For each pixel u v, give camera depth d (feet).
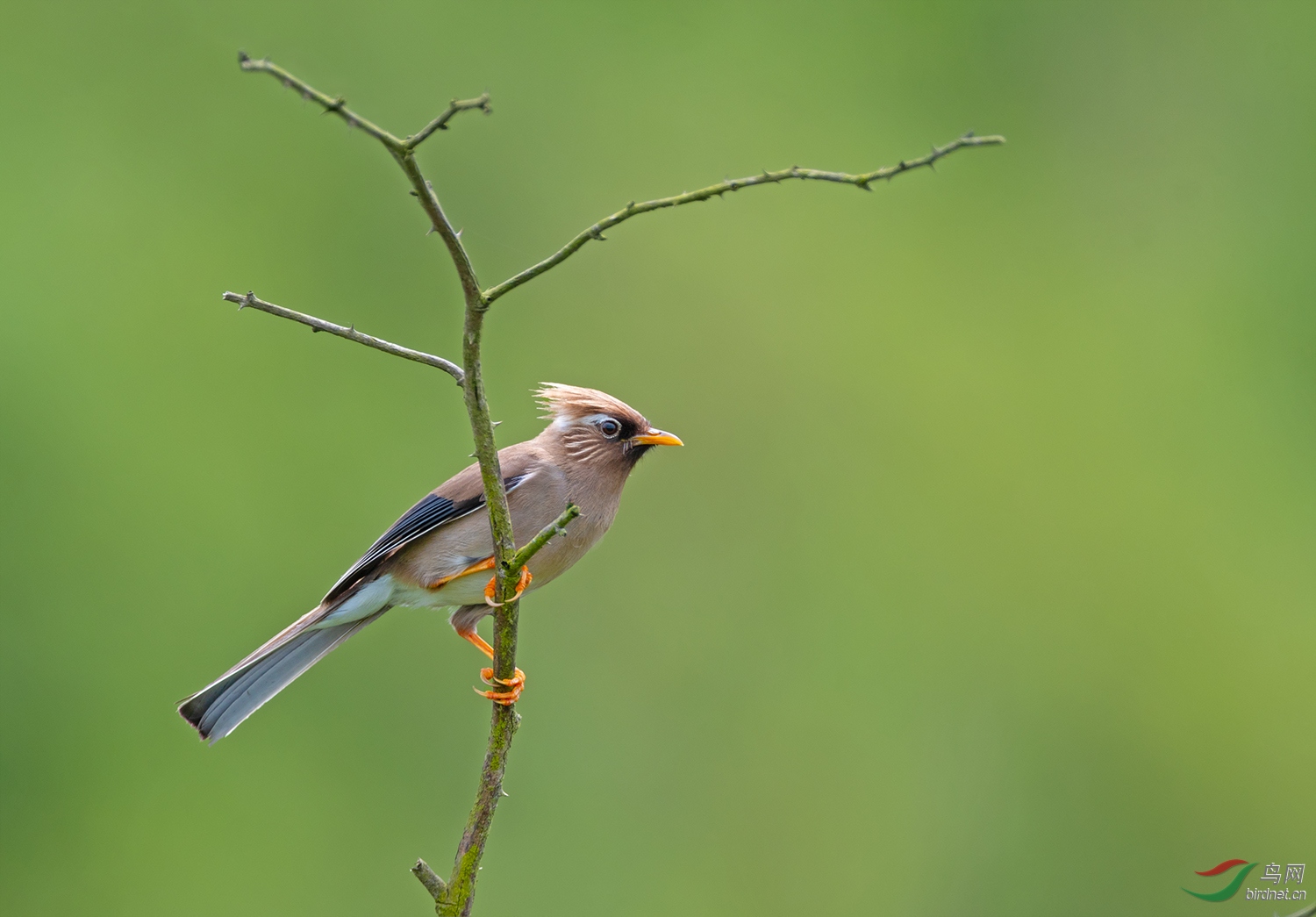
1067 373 54.13
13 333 46.68
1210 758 47.83
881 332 53.98
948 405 53.11
